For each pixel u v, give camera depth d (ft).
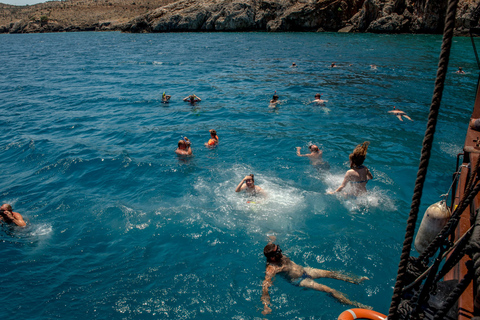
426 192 24.36
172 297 16.30
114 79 74.64
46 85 70.38
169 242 20.24
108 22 351.87
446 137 34.30
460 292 7.52
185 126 41.39
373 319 13.20
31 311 15.75
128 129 41.01
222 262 18.48
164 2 420.36
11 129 42.86
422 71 72.49
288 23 195.42
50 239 21.02
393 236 19.86
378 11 167.73
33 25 384.27
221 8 219.82
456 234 12.08
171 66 91.71
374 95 53.11
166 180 27.73
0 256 19.45
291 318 14.92
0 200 25.76
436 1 149.89
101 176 29.12
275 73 76.02
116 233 21.31
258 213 22.57
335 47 123.13
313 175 27.40
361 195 23.82
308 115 43.50
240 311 15.40
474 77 64.80
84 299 16.37
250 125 40.55
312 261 18.21
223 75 75.36
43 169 30.96
